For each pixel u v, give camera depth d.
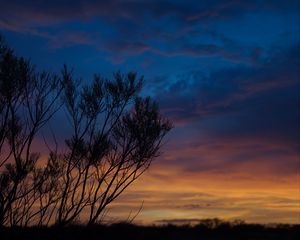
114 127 7.45
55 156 7.00
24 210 6.76
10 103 6.78
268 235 17.62
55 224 6.91
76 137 7.25
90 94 7.37
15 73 6.80
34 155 6.84
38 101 6.98
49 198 6.93
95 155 7.22
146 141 7.46
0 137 6.68
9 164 6.70
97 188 7.25
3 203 6.59
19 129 6.81
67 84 7.23
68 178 7.09
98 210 7.20
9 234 6.59
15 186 6.64
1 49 6.89
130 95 7.52
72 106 7.29
